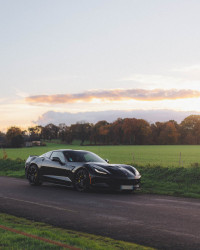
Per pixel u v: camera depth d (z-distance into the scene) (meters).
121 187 10.30
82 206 7.95
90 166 10.63
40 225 5.83
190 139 127.19
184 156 46.84
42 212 7.10
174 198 9.74
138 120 125.50
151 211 7.40
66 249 4.07
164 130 124.88
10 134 133.50
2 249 3.99
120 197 9.71
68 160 11.55
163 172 14.46
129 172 10.74
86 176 10.52
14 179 15.19
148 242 4.84
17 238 4.51
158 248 4.55
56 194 10.11
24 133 148.12
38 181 12.42
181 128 129.50
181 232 5.45
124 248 4.46
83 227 5.73
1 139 136.75
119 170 10.61
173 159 38.91
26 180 14.79
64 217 6.58
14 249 4.00
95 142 141.25
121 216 6.76
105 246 4.47
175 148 85.81
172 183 12.87
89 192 10.71
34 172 12.54
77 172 10.91
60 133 152.00
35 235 4.72
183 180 13.13
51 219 6.38
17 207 7.70
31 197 9.41
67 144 143.38
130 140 126.31
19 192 10.53
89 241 4.67
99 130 135.88
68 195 9.90
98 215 6.84
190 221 6.35
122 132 129.75
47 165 12.04
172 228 5.73
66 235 5.04
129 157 43.34
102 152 61.62
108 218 6.54
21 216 6.65
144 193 10.90
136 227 5.77
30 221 6.16
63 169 11.40
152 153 57.06
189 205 8.39
